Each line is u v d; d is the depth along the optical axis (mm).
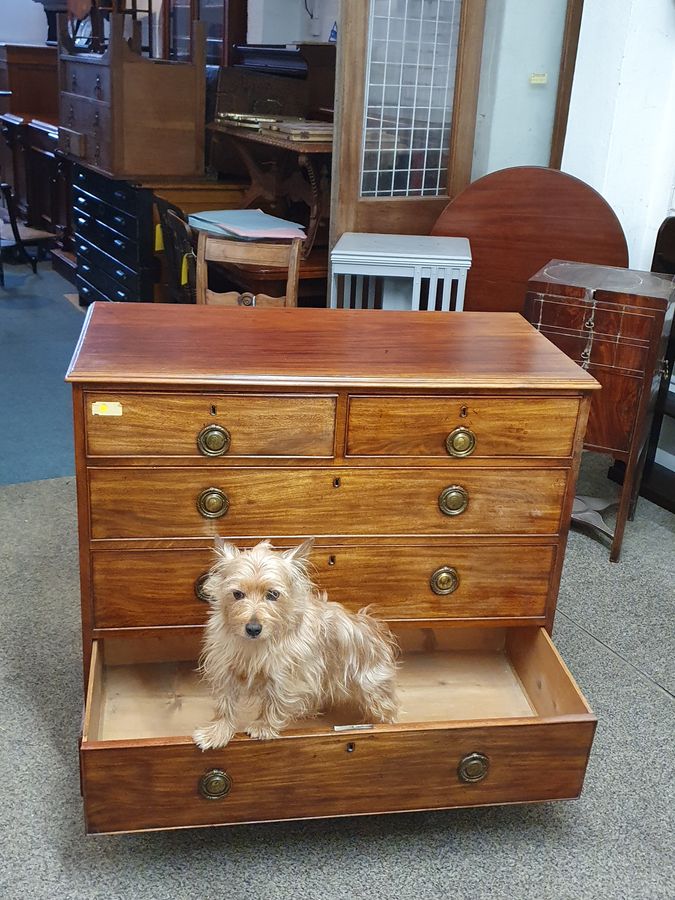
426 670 2473
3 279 7020
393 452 2154
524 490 2252
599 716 2582
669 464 4227
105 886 1949
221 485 2115
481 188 3953
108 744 1803
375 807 1975
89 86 5590
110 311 2529
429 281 3680
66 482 3854
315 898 1946
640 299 3109
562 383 2146
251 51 6398
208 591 1870
